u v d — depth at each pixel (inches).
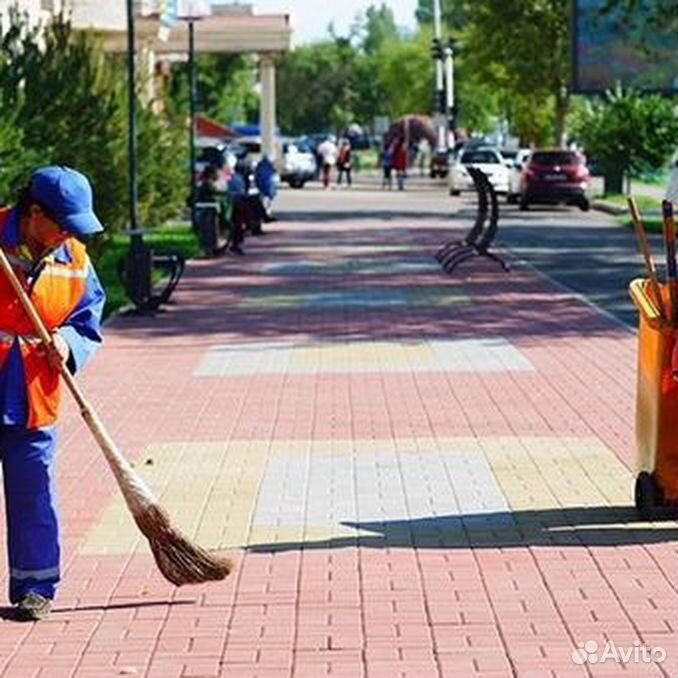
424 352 969.5
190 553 438.6
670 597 435.2
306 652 396.2
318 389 828.6
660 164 3036.4
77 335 431.2
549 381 843.4
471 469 616.4
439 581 456.1
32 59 1428.4
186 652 399.2
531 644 397.4
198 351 991.6
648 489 519.2
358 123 7308.1
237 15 3592.5
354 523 530.6
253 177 2358.5
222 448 669.9
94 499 569.0
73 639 412.2
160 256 1321.4
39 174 418.9
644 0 2393.0
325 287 1417.3
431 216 2576.3
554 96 3570.4
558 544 495.8
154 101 2132.1
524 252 1844.2
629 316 1175.6
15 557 431.8
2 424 421.7
